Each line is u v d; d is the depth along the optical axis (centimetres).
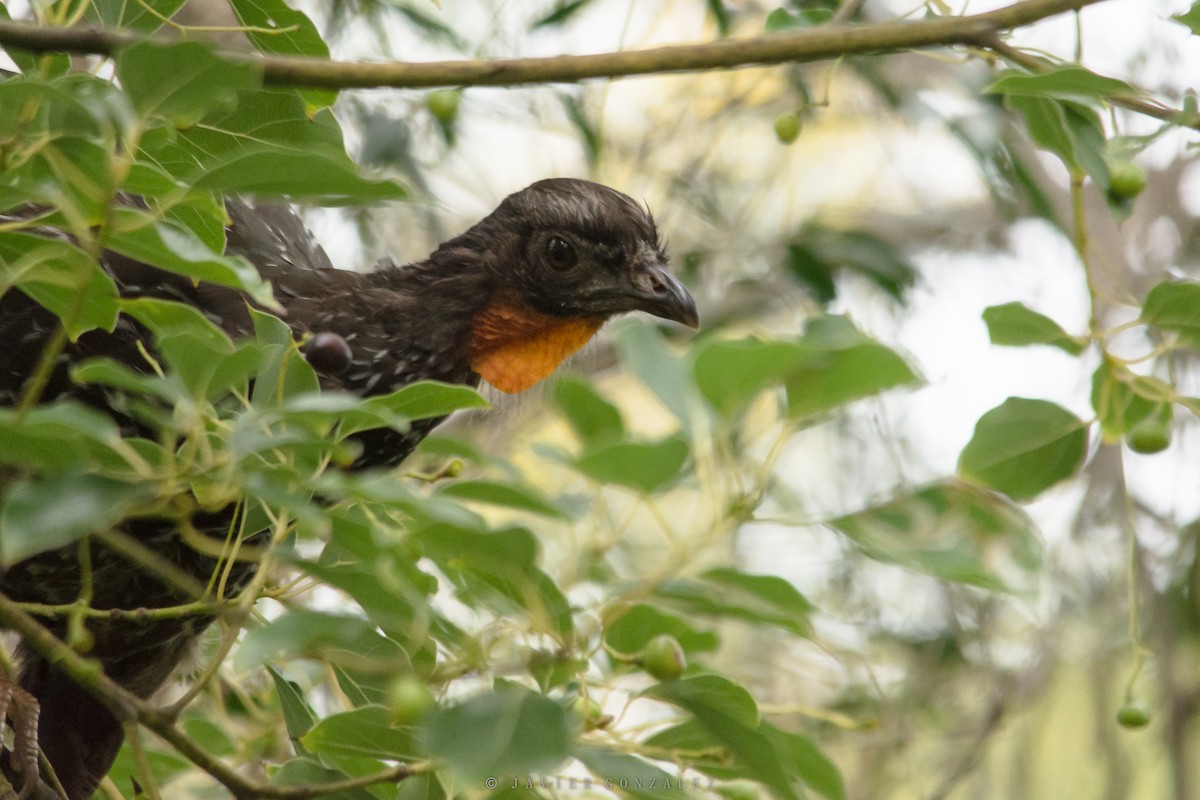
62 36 549
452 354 938
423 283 942
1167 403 697
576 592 655
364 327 909
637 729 618
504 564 528
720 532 543
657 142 1412
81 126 497
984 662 1310
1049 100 686
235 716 962
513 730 496
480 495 522
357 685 681
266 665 729
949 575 562
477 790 584
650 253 969
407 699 532
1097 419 700
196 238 505
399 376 917
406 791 642
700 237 1434
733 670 1279
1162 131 704
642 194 1430
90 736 912
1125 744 1365
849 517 567
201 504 507
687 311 952
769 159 1482
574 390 573
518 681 622
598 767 578
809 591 1283
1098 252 725
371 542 525
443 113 786
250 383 706
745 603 577
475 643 575
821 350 504
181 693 1150
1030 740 1326
